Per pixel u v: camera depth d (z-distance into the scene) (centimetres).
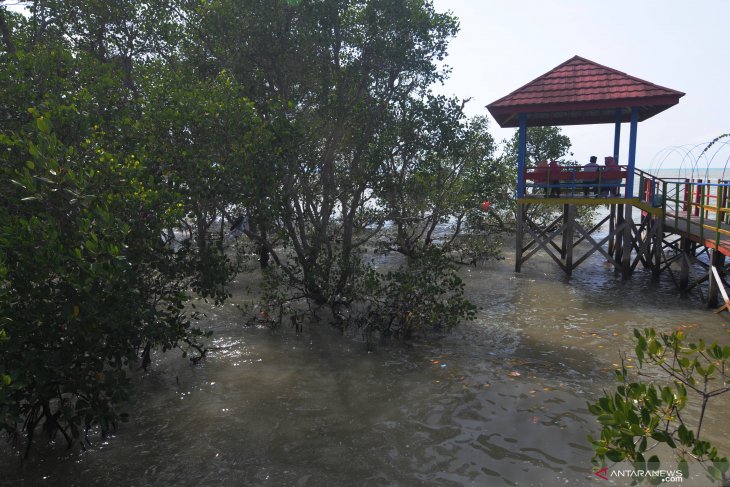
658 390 685
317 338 942
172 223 683
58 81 806
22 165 598
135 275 604
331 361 826
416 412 639
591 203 1423
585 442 558
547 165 1488
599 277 1484
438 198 1419
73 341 549
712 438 556
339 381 743
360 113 1115
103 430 569
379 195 1202
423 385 723
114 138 804
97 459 535
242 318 1050
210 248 789
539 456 530
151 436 584
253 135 847
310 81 1127
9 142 575
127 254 625
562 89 1391
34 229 511
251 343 909
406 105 1170
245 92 1031
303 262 1061
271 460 532
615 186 1423
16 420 476
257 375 766
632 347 877
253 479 498
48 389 516
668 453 524
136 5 1217
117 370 554
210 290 791
